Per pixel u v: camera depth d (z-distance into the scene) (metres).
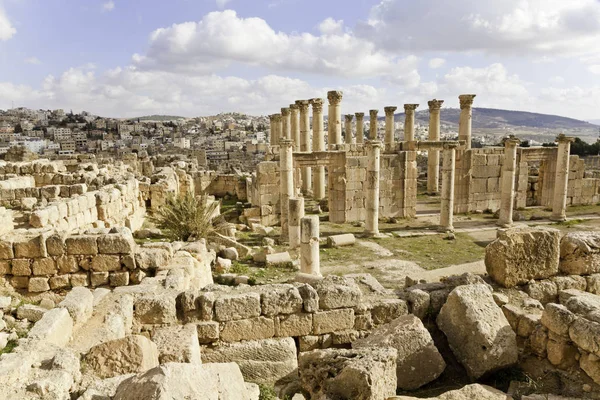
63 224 16.72
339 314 9.31
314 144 40.69
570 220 31.27
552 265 10.64
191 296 8.91
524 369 8.55
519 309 9.39
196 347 7.77
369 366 6.74
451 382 8.39
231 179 42.78
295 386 8.36
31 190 20.83
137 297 9.00
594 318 7.96
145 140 171.12
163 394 4.75
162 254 12.38
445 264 20.98
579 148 79.62
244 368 8.66
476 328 8.37
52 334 7.08
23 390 5.46
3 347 7.73
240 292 9.24
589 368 7.64
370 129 51.66
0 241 11.87
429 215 33.78
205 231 21.95
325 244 24.94
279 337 9.07
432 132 42.91
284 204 26.05
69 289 12.12
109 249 12.08
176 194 29.86
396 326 8.54
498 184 35.38
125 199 23.56
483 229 28.92
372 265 20.70
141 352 6.54
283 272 18.98
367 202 26.72
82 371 6.29
